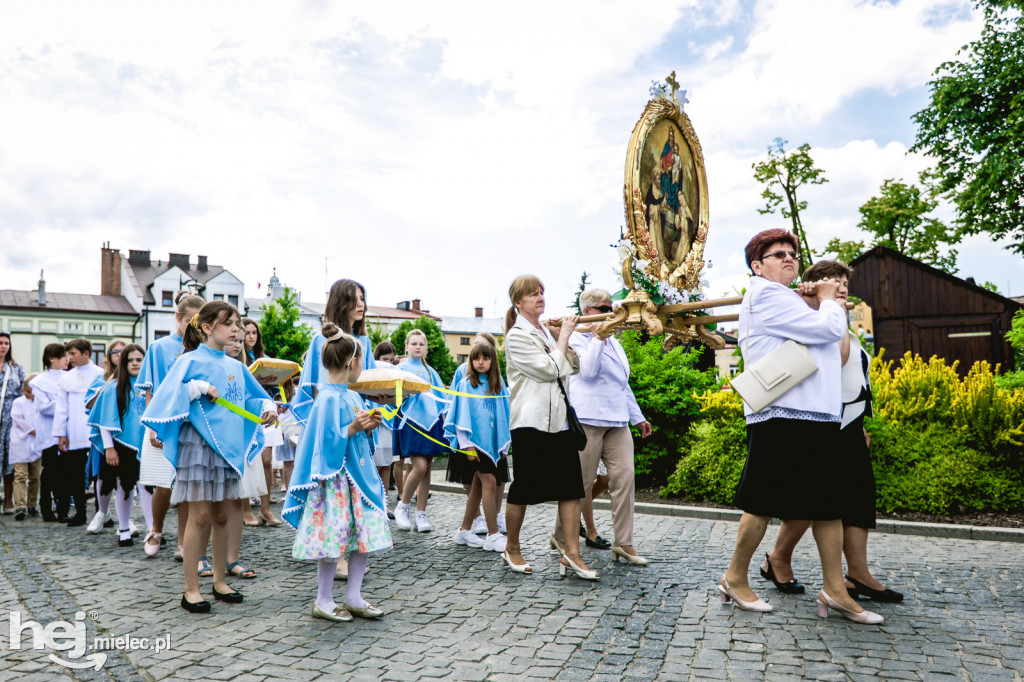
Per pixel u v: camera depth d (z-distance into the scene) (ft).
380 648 11.83
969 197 62.75
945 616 13.29
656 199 17.75
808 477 12.82
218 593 14.74
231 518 16.89
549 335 17.30
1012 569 16.75
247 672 10.82
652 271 16.99
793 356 12.80
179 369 14.53
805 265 73.77
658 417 30.60
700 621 13.08
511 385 16.98
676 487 27.35
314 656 11.47
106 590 15.67
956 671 10.65
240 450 14.78
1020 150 57.82
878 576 16.16
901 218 102.22
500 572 17.06
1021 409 23.86
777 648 11.67
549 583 15.96
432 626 12.99
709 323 18.38
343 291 18.65
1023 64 58.23
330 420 13.29
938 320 61.11
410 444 22.98
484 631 12.67
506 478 20.99
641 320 16.79
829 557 13.10
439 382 24.84
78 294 152.87
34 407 26.81
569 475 16.37
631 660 11.21
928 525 20.95
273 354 89.04
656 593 14.97
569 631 12.60
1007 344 58.59
